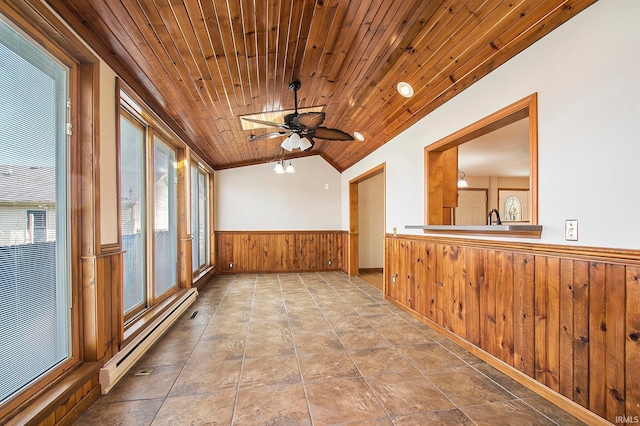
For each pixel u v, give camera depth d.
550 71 1.88
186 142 4.25
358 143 5.12
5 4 1.37
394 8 1.99
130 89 2.44
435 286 3.18
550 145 1.89
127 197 2.70
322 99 3.55
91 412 1.77
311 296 4.62
